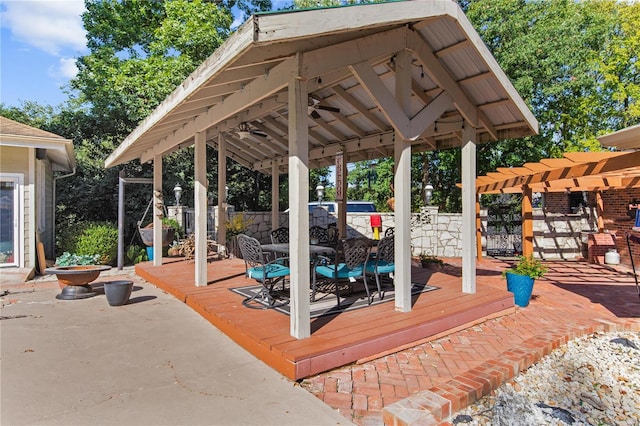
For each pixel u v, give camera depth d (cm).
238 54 245
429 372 303
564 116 1311
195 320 418
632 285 667
